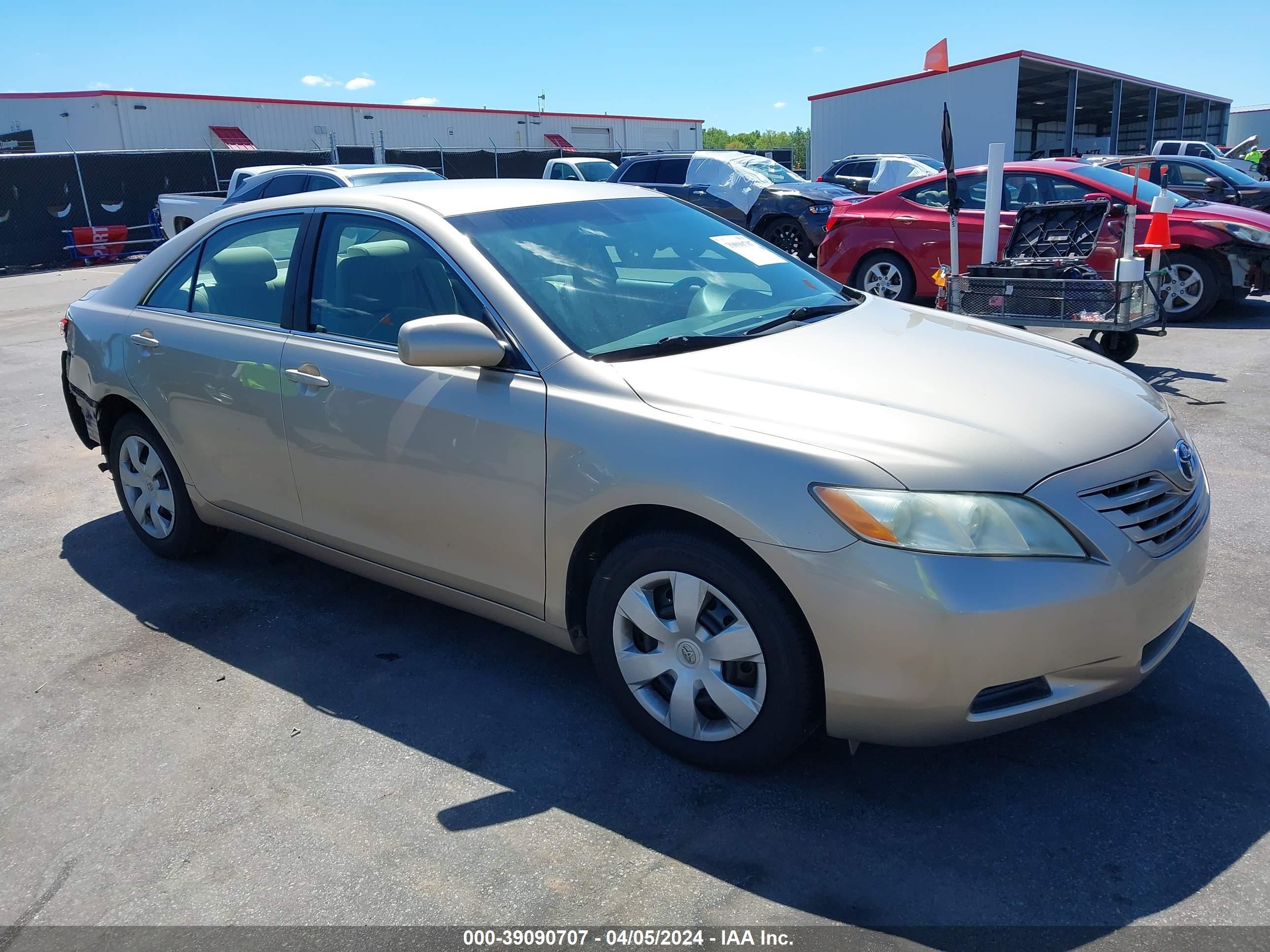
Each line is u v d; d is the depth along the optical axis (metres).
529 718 3.12
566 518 2.79
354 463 3.32
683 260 3.60
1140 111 42.75
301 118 31.94
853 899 2.27
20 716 3.25
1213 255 8.95
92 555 4.62
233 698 3.31
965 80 24.70
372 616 3.90
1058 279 6.69
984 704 2.39
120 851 2.57
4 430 6.87
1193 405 6.27
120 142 28.61
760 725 2.59
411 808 2.69
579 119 39.59
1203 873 2.30
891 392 2.67
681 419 2.62
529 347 2.95
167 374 3.95
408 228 3.32
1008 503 2.35
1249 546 4.09
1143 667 2.53
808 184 13.71
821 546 2.36
